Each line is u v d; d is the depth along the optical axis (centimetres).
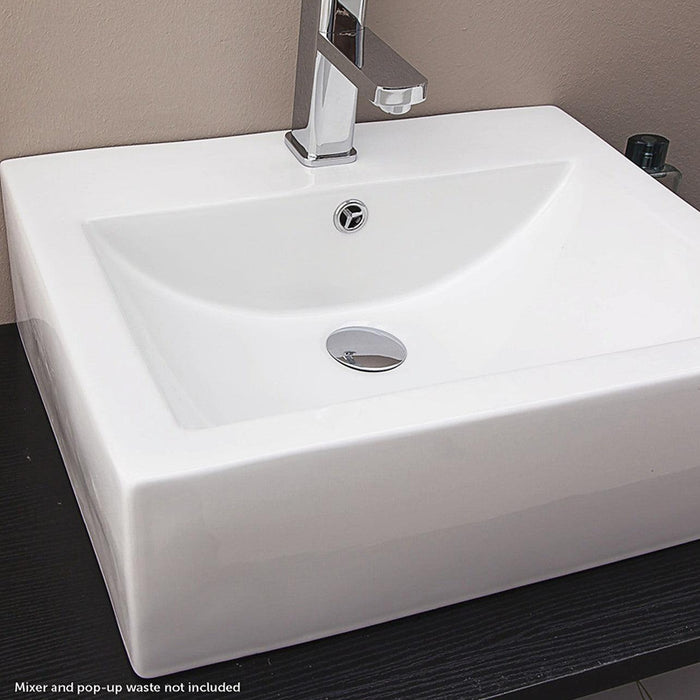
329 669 77
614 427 77
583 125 118
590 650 80
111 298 81
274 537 70
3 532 85
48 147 100
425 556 77
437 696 76
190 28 98
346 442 68
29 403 98
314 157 101
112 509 69
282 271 101
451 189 104
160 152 102
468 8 109
